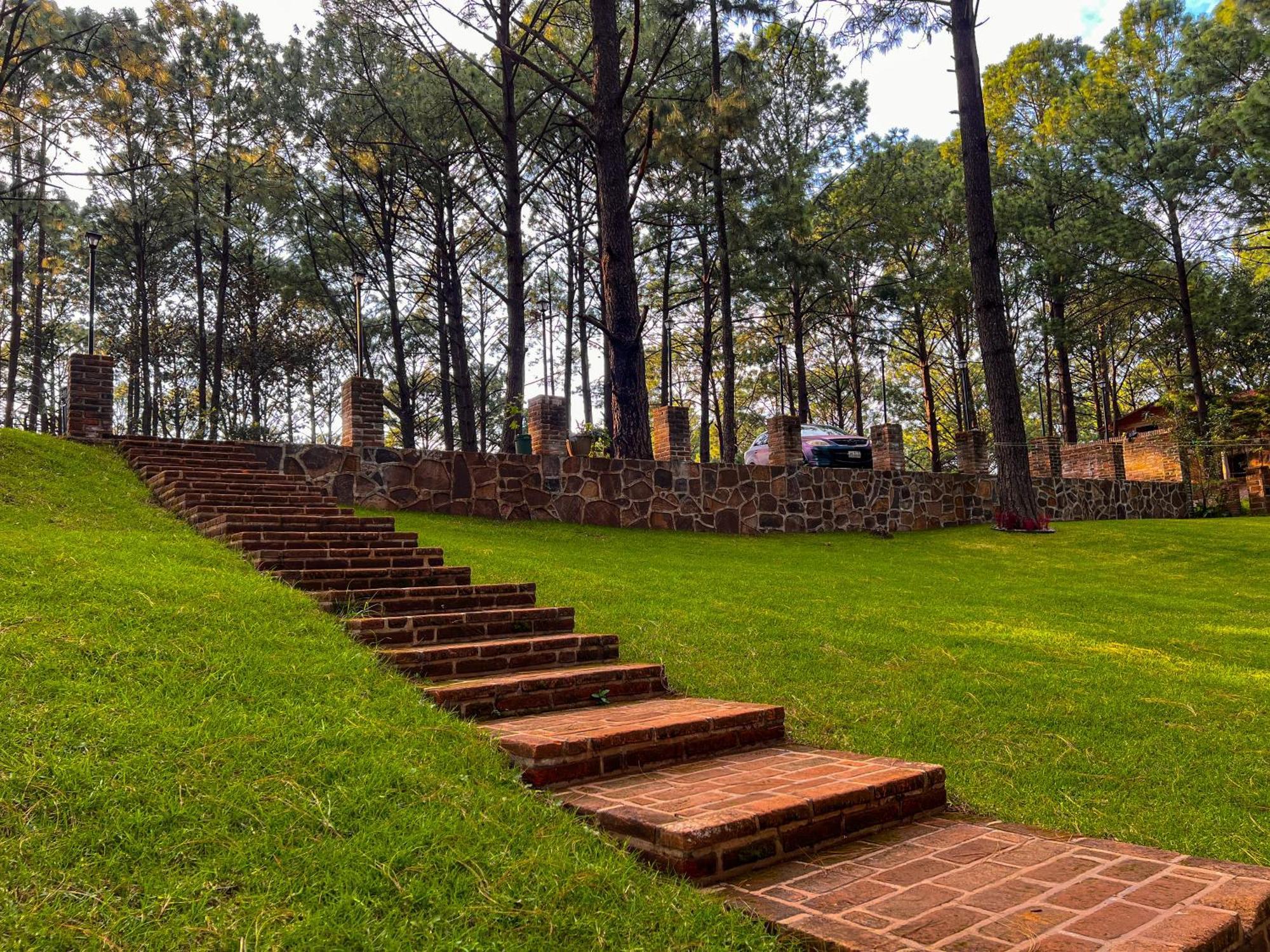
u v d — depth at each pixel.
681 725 4.10
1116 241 23.66
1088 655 7.05
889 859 3.08
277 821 2.78
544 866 2.70
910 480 17.70
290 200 22.72
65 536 6.25
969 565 13.02
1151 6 26.25
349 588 6.15
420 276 28.42
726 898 2.68
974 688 5.87
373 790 3.06
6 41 17.66
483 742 3.73
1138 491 21.70
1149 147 23.36
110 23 17.45
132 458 10.20
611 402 27.84
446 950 2.25
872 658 6.56
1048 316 29.64
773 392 42.28
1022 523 16.20
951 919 2.48
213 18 21.69
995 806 3.94
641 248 27.59
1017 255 28.97
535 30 17.98
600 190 15.61
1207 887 2.74
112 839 2.58
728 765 3.99
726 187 22.81
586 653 5.58
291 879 2.50
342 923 2.32
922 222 27.91
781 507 16.00
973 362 37.31
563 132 23.50
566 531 12.59
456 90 20.98
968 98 16.61
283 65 22.25
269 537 7.11
